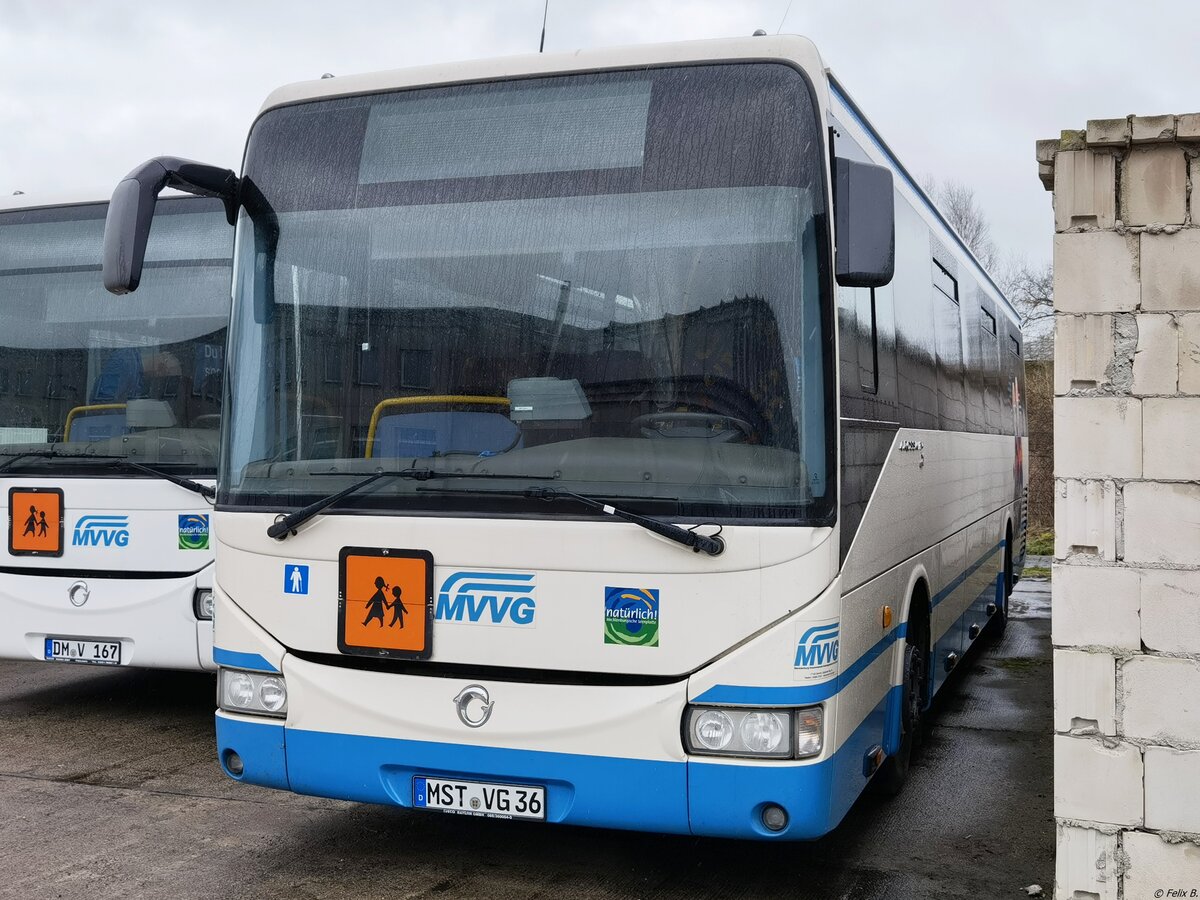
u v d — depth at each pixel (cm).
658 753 418
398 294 464
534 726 430
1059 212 409
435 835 550
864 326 507
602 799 425
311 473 466
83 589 730
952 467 776
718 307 429
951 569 766
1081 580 405
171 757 683
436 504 443
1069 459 406
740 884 491
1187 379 395
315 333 475
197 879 490
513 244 453
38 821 565
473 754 438
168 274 746
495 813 439
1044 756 711
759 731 411
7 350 766
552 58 466
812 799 411
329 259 477
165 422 732
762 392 421
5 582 744
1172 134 394
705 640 414
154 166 479
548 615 428
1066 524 407
